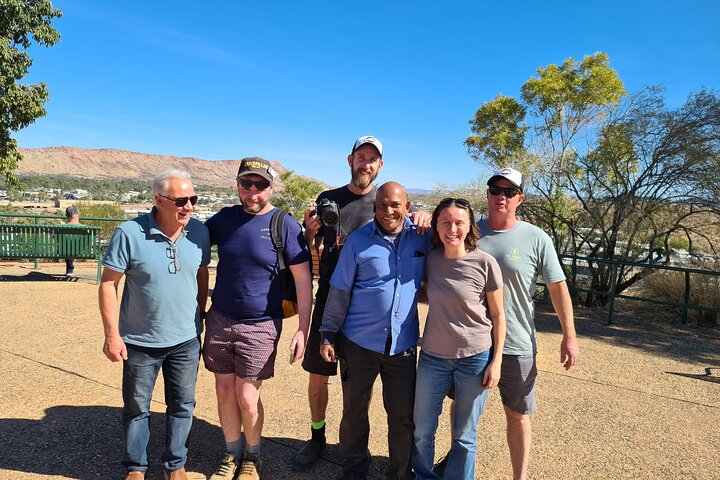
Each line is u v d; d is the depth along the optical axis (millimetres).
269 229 2645
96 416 3311
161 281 2453
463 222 2357
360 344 2553
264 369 2654
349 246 2615
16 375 3943
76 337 5027
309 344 2920
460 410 2480
